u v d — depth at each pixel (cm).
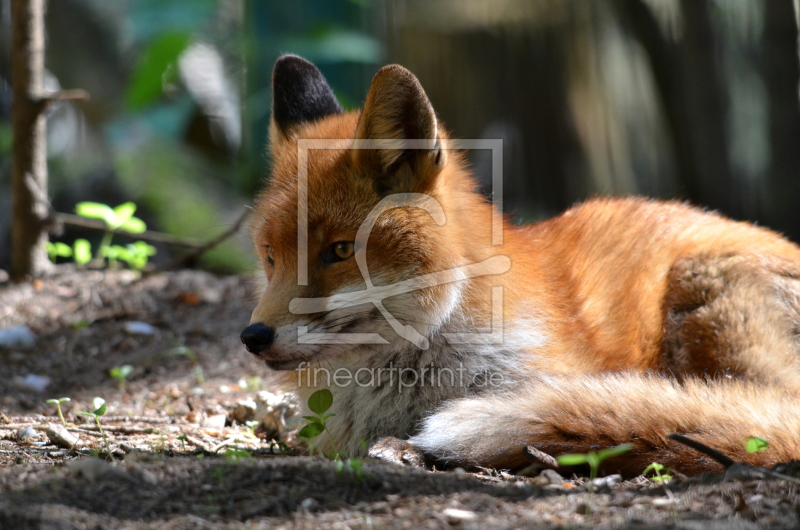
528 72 1841
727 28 1978
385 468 621
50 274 1489
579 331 833
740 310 839
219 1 2445
